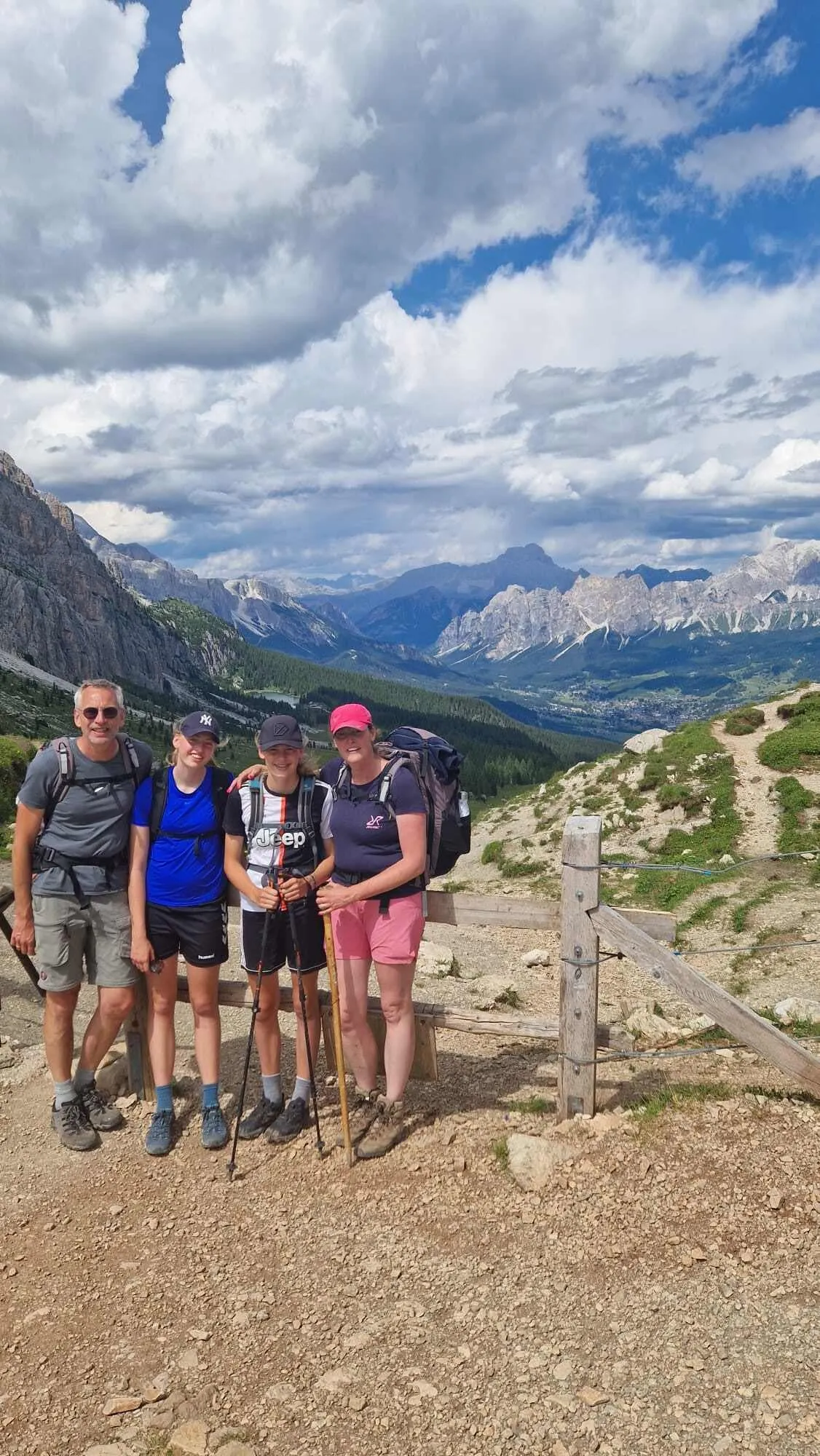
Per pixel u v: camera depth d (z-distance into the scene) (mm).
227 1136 3721
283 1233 3156
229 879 3615
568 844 3395
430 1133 3650
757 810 12164
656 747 15273
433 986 6086
